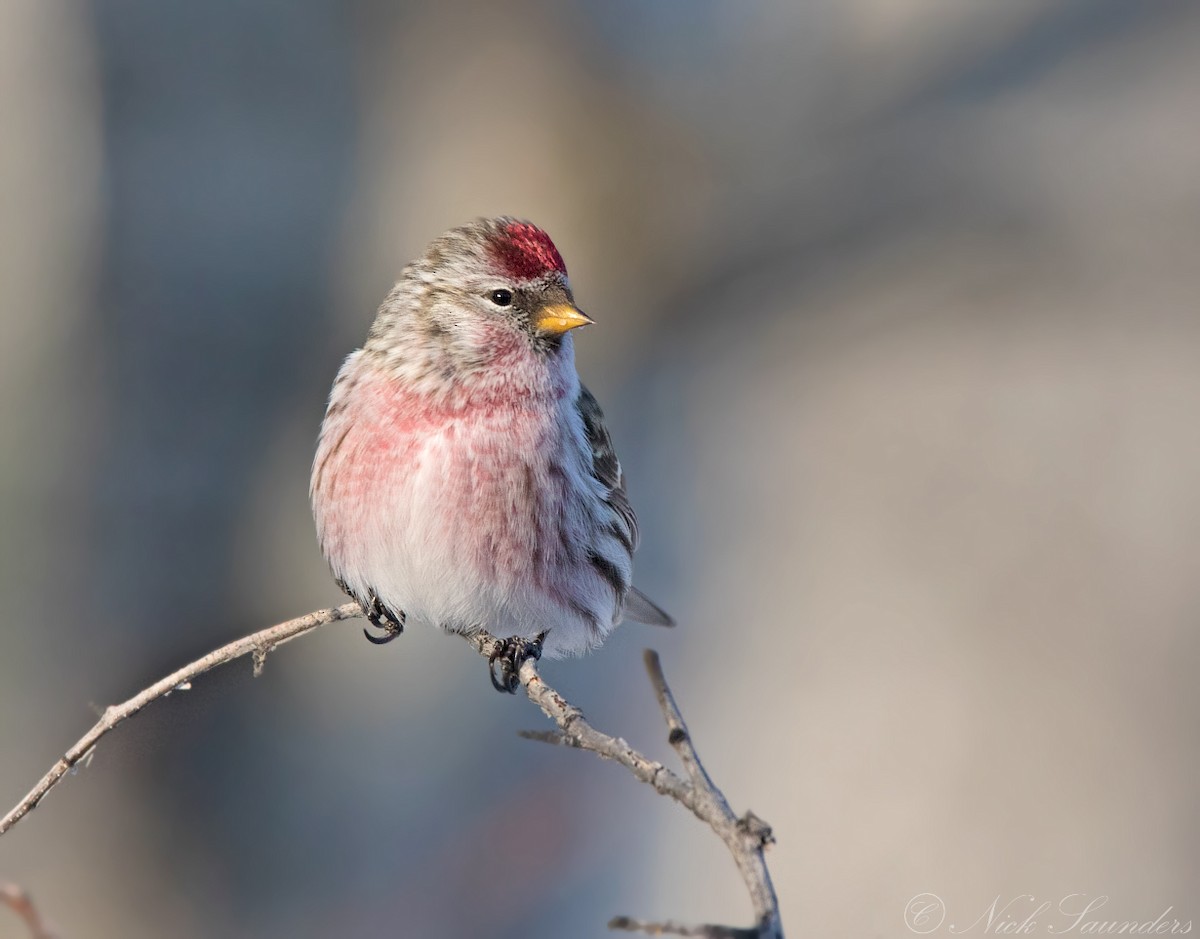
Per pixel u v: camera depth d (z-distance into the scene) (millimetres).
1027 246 14211
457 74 14508
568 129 14922
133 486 11664
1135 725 11336
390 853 12016
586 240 15000
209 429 11898
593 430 7953
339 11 12938
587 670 12398
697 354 15000
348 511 7203
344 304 12711
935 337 13789
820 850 11555
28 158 11703
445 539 7078
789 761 11906
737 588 13055
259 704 11914
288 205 12422
